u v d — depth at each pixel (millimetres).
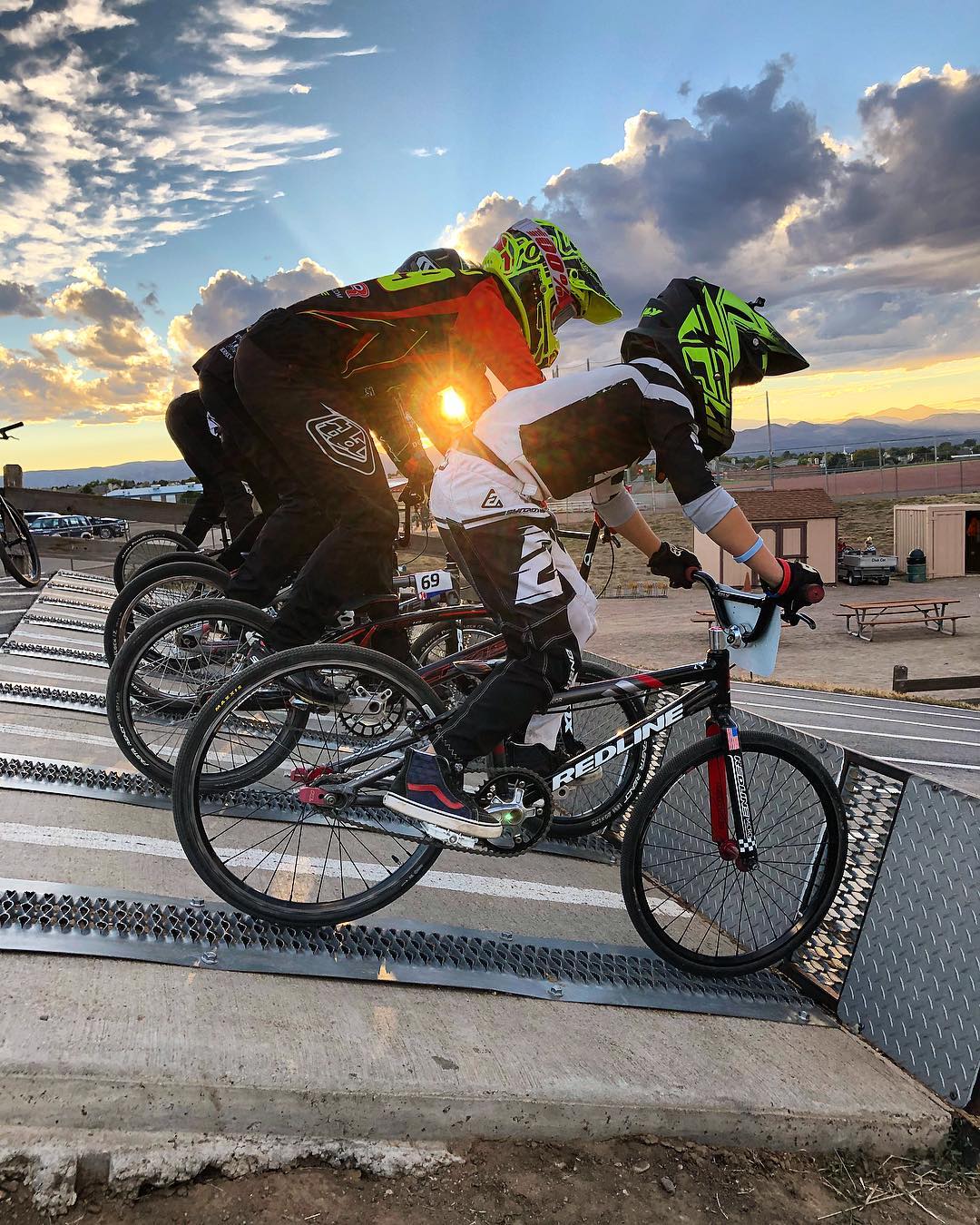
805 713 10664
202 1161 1592
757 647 2496
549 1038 2127
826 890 2650
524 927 2709
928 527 30781
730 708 2686
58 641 5574
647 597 28250
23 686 4168
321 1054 1816
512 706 2301
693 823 3191
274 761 3021
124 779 3119
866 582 30031
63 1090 1553
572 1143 1899
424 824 2254
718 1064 2197
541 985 2357
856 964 2570
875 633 21562
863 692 13453
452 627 3629
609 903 3082
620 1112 1931
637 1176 1857
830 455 52781
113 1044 1674
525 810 2381
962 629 21719
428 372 2797
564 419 2275
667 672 2584
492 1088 1852
